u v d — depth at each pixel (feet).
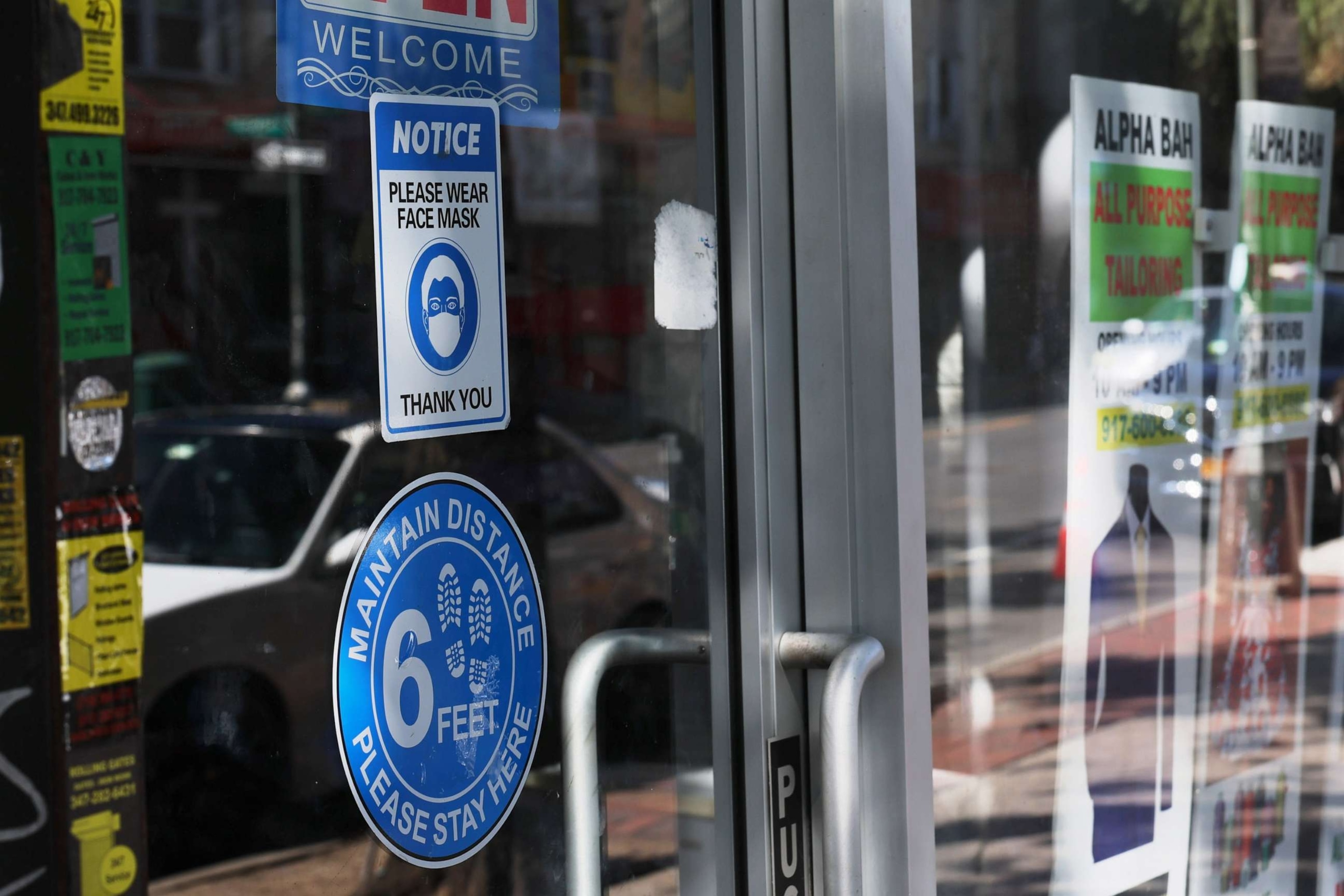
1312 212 7.50
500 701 4.26
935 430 5.74
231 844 3.62
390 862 4.00
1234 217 7.06
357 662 3.89
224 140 3.57
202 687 3.56
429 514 4.06
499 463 4.24
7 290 3.26
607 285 4.50
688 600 4.76
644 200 4.60
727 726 4.87
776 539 4.98
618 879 4.60
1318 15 7.41
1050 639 6.24
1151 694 6.73
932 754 5.45
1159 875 6.82
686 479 4.74
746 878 4.93
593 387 4.48
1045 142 6.11
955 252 5.77
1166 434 6.75
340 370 3.83
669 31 4.65
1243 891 7.29
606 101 4.48
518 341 4.28
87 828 3.36
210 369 3.56
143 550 3.43
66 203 3.30
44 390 3.27
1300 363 7.50
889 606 4.94
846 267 4.96
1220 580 7.08
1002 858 6.10
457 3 4.07
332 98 3.79
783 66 4.98
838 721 4.66
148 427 3.44
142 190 3.43
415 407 4.01
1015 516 6.07
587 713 4.48
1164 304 6.71
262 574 3.67
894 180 4.88
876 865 5.04
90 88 3.33
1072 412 6.28
